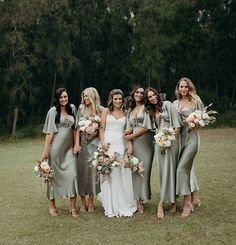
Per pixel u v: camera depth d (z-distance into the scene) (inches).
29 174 405.1
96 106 261.1
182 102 256.2
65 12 883.4
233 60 987.9
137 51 959.0
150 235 206.4
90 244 197.5
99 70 985.5
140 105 259.3
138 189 252.2
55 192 251.1
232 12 959.6
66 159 251.6
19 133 874.8
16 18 839.1
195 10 955.3
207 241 194.2
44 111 968.3
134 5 977.5
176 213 246.5
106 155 249.3
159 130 243.0
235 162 421.7
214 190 299.3
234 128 881.5
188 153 240.2
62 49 882.8
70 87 993.5
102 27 957.8
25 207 276.1
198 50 965.2
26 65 851.4
